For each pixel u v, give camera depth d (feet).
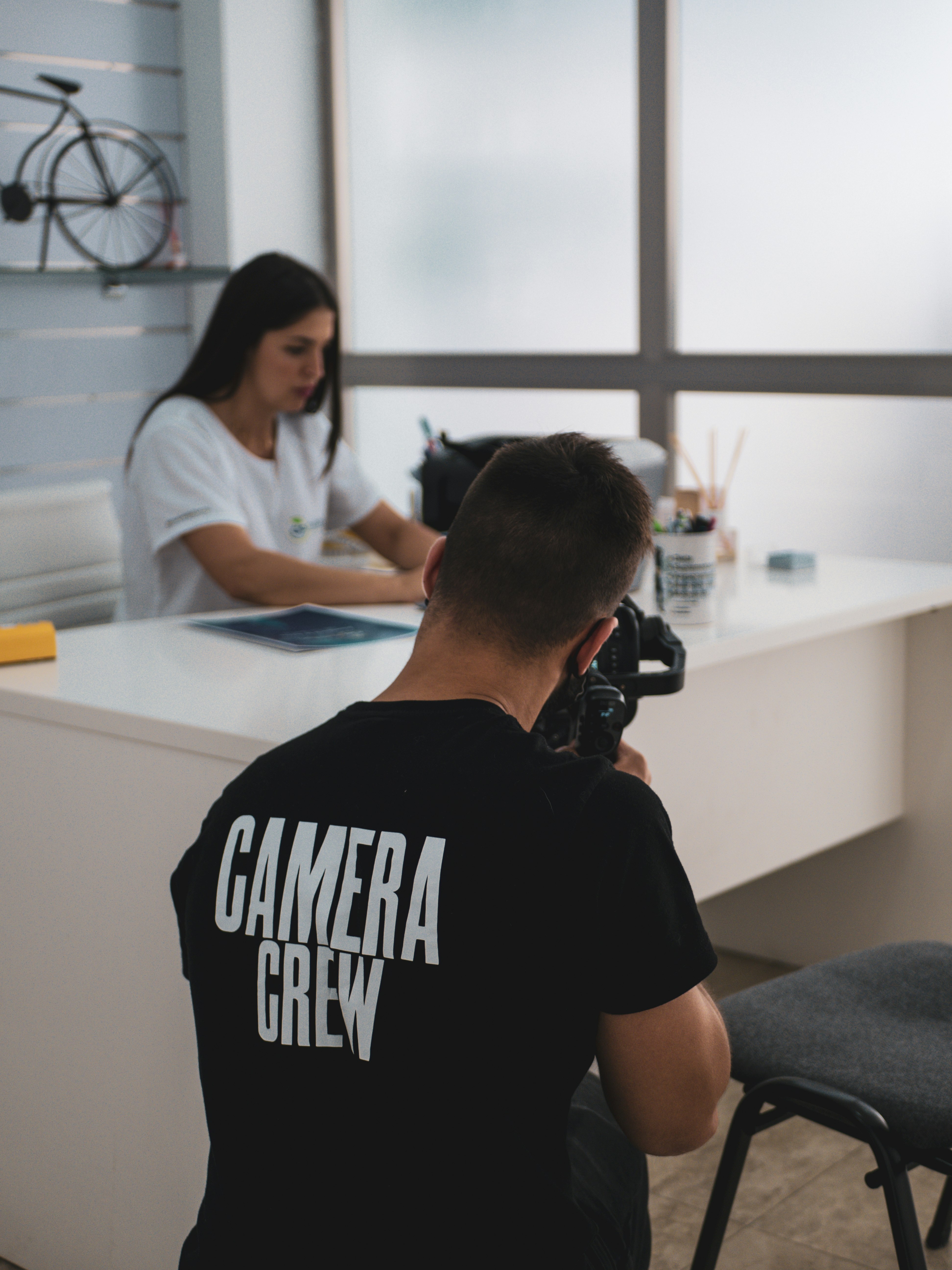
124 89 12.17
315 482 8.02
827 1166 6.30
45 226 11.38
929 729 7.72
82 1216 5.17
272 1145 2.81
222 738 4.34
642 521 3.08
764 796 6.91
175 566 7.44
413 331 13.12
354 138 13.16
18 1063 5.30
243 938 2.85
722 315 11.02
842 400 10.44
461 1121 2.69
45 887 5.06
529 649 2.99
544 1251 2.74
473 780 2.76
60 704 4.80
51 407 12.11
